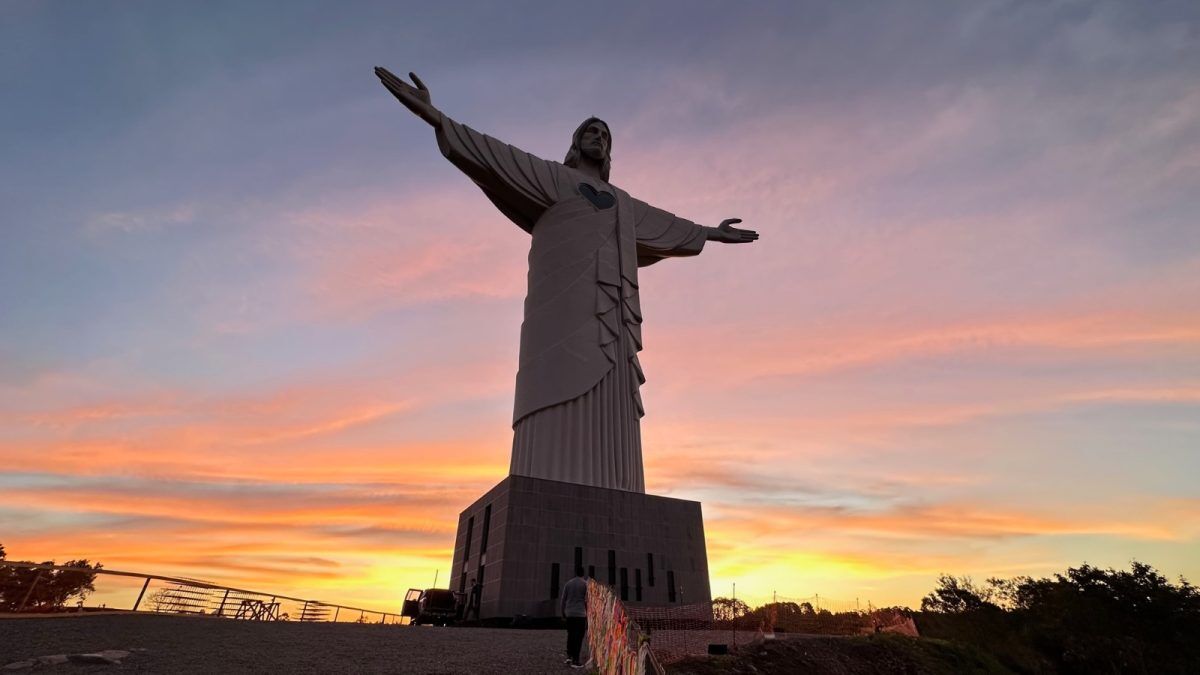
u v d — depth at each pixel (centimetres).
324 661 1700
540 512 3641
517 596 3356
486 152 4669
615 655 1373
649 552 3859
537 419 4166
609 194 5181
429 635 2383
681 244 5625
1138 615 6050
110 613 2484
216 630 2191
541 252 4750
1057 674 5016
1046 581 6869
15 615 2167
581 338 4384
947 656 2973
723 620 2588
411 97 4388
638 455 4400
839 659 2503
